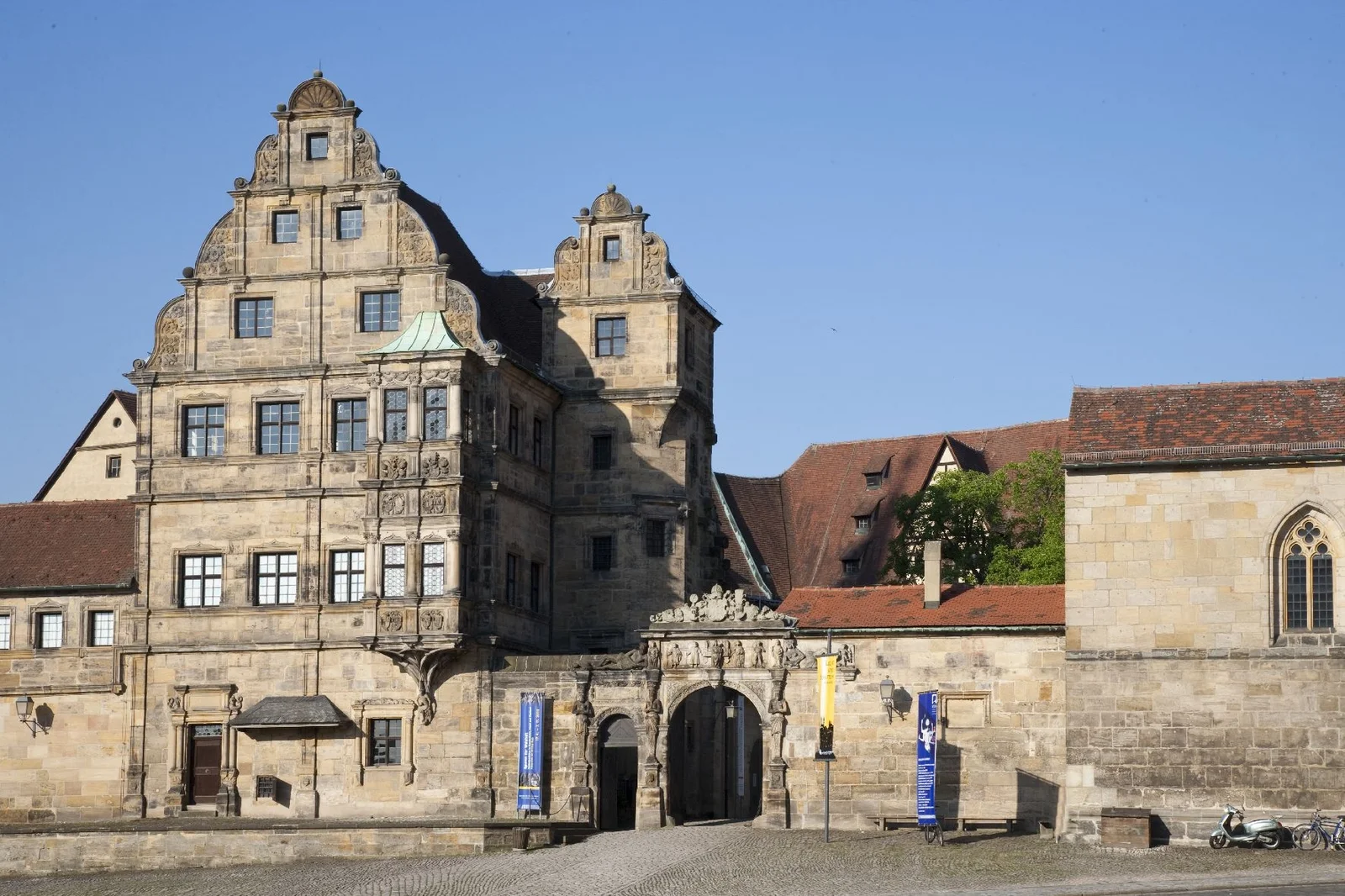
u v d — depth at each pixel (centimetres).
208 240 9444
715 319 10288
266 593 9200
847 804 8081
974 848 7350
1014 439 12888
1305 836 7169
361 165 9356
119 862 8081
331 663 9075
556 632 9662
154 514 9350
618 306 9762
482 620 8906
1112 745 7412
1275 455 7338
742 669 8425
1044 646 7894
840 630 8144
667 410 9669
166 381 9394
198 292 9438
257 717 9025
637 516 9644
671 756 8712
